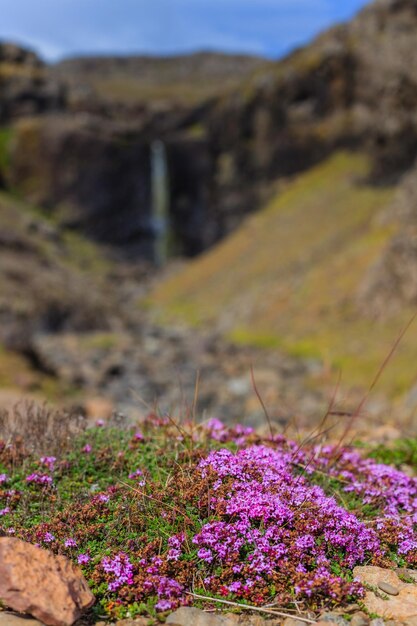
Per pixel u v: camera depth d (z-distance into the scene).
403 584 5.25
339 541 5.44
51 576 4.62
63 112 124.56
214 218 105.12
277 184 96.94
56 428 7.45
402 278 39.28
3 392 19.33
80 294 66.81
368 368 30.98
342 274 49.59
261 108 98.62
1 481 6.32
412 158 69.12
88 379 32.91
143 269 100.94
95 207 105.31
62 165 105.38
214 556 5.23
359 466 7.43
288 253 67.44
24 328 50.88
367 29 84.38
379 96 72.19
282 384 30.70
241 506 5.54
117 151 106.50
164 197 109.38
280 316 49.47
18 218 93.50
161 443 7.29
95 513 5.73
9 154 108.06
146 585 4.89
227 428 8.01
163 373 35.53
